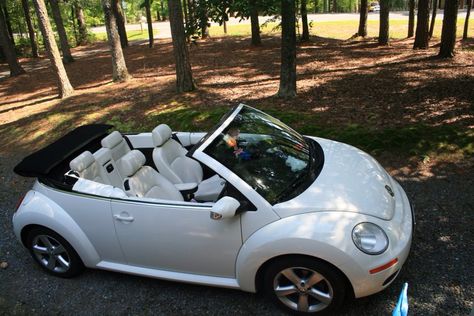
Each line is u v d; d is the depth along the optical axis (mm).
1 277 4742
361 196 3637
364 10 20250
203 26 7055
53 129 10297
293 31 9523
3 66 25516
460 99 8477
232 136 4062
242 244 3562
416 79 10500
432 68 11547
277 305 3695
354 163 4195
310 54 16406
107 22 14031
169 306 3959
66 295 4297
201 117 8977
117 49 14336
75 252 4367
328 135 7301
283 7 9133
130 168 4246
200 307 3893
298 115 8438
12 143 10070
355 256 3193
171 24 11031
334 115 8367
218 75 13797
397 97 9125
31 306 4184
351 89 10211
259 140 4172
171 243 3836
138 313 3918
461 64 11680
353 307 3641
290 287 3537
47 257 4621
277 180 3756
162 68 16703
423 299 3656
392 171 6078
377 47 16766
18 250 5258
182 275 3986
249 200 3508
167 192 4480
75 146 4797
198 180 4969
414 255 4215
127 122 9820
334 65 13609
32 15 32844
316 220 3344
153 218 3818
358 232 3301
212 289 4109
